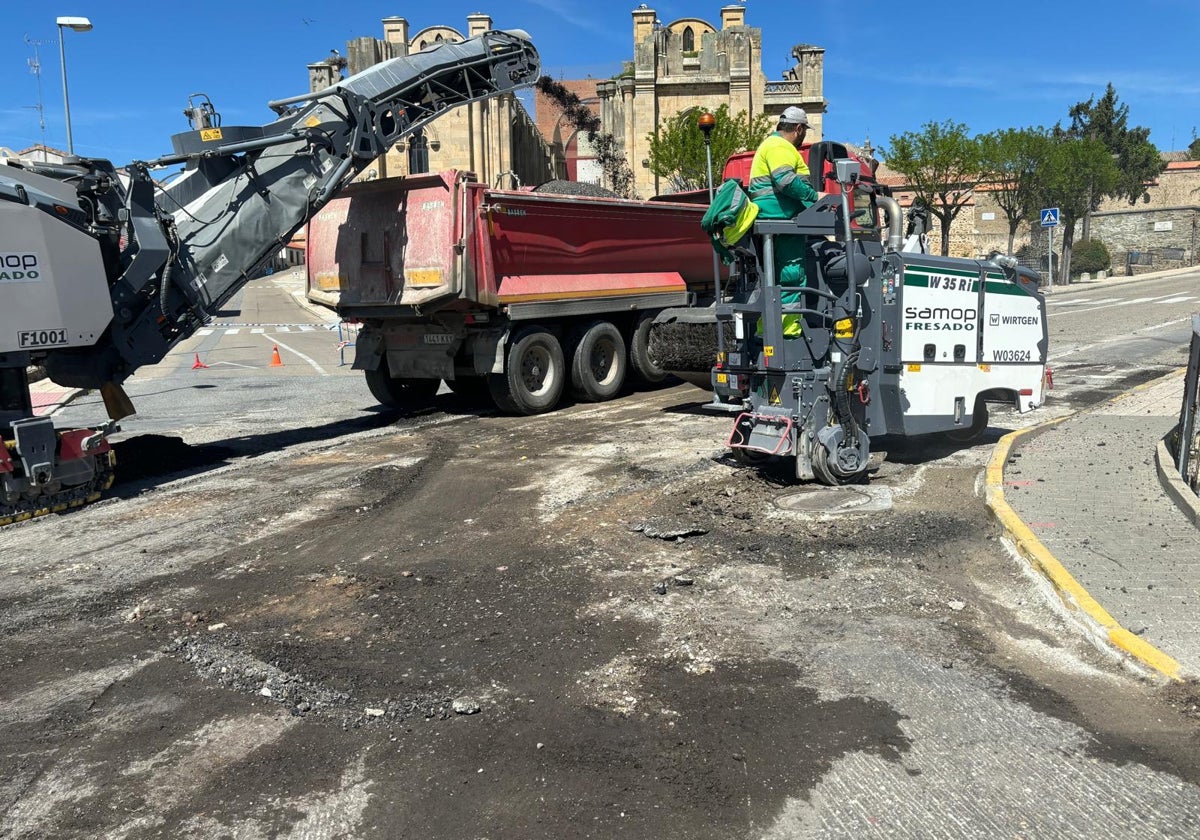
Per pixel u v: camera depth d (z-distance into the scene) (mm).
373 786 3424
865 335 7652
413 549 6289
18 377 7473
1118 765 3424
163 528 7027
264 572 5914
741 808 3217
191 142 9195
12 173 7473
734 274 7992
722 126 33625
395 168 36750
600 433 10242
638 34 39781
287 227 9859
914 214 9367
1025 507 6543
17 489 7246
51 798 3402
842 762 3492
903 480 7617
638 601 5176
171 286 9008
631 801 3277
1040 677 4164
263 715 3996
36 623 5164
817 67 40531
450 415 11984
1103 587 5000
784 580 5441
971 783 3332
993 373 8789
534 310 11430
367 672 4379
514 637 4742
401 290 11094
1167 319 21219
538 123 53875
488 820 3191
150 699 4176
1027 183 41219
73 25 21344
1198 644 4309
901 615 4906
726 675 4246
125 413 8742
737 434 7707
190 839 3135
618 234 12656
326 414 12406
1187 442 6883
